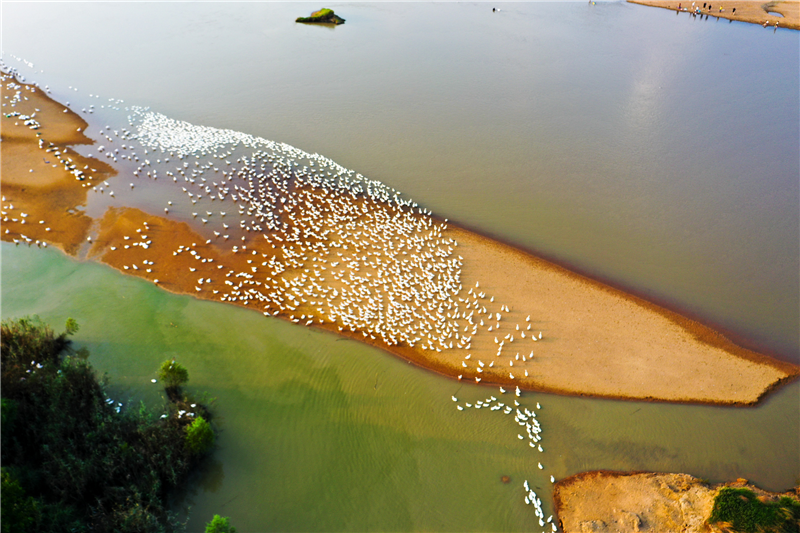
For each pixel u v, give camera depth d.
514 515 27.34
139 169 53.25
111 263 42.06
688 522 26.38
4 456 24.77
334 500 27.62
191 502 26.94
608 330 39.00
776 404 33.88
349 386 33.66
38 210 46.41
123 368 33.25
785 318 40.44
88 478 25.08
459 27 111.31
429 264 43.81
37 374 28.39
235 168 54.91
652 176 59.03
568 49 99.44
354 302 39.94
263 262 43.19
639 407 33.38
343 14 116.88
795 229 50.28
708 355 37.28
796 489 28.78
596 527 26.42
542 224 50.66
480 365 35.44
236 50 92.44
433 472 29.14
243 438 30.05
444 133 67.12
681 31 110.31
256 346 35.94
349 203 51.28
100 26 101.56
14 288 39.00
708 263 46.19
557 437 31.30
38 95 66.38
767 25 111.38
